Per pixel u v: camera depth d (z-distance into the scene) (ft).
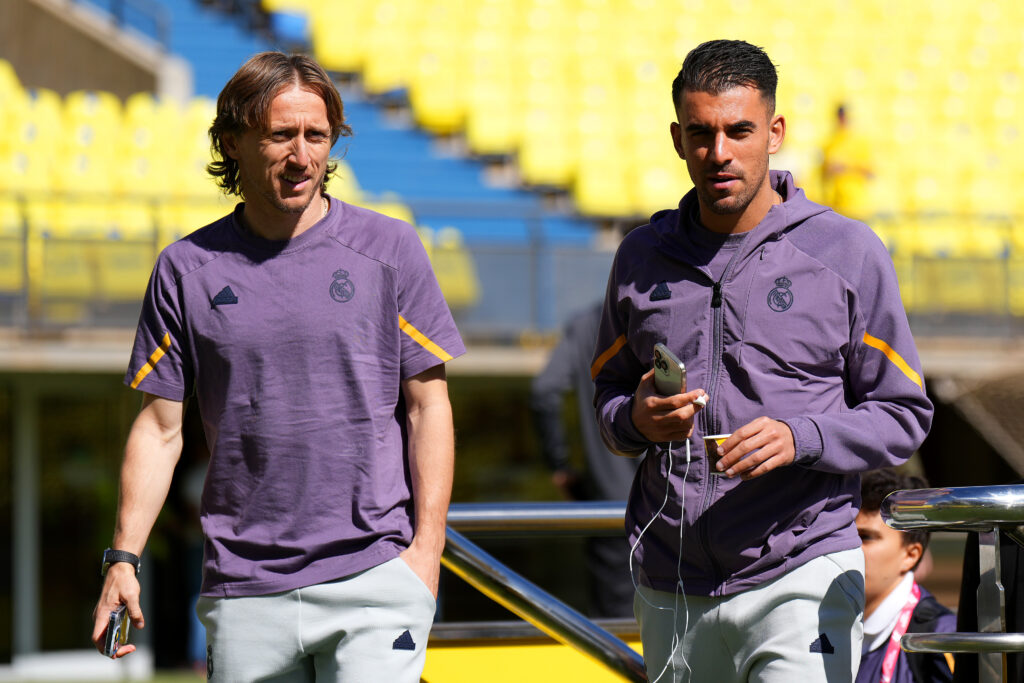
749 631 21.06
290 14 126.93
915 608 26.50
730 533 20.95
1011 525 18.54
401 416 22.74
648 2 133.39
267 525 21.48
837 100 121.60
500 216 90.94
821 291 20.97
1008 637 18.44
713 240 21.44
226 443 21.65
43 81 112.06
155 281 22.29
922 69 130.00
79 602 83.25
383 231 22.39
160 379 22.25
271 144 21.03
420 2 130.21
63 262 81.25
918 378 20.97
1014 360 90.84
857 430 20.10
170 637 83.20
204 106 106.01
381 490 21.77
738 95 20.29
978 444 95.76
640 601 22.57
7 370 80.74
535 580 82.79
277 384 21.48
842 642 20.80
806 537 20.76
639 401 20.97
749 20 133.49
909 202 107.24
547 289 89.04
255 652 21.40
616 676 27.30
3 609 81.97
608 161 107.86
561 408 43.96
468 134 116.57
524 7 130.52
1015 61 132.16
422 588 21.58
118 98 115.24
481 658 29.48
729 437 19.75
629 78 121.49
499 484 91.76
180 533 83.20
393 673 21.24
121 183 95.14
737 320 21.09
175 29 125.49
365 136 118.62
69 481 83.87
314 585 21.27
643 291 22.04
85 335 81.35
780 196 22.36
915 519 18.57
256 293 21.68
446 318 22.49
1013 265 91.50
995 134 122.72
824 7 136.98
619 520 27.20
